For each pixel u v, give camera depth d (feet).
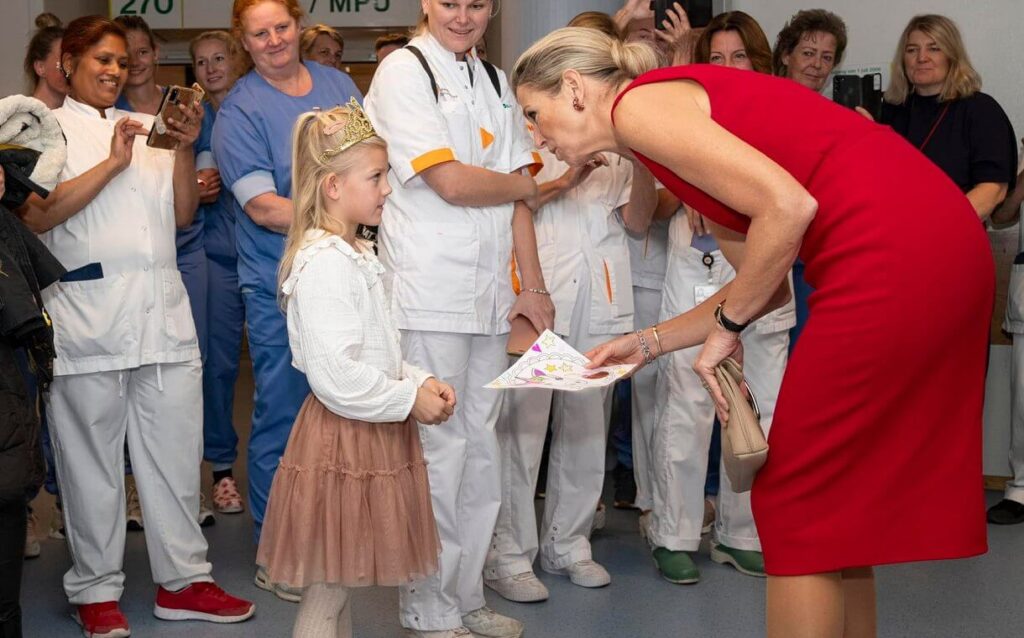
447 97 9.59
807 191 6.20
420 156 9.20
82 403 10.02
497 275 9.74
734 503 12.03
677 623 10.54
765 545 6.71
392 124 9.36
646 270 13.23
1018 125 16.25
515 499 11.18
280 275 8.00
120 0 25.68
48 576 12.07
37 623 10.61
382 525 7.70
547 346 8.16
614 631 10.33
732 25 11.81
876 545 6.40
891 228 6.17
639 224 11.58
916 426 6.39
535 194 10.00
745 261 6.31
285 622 10.59
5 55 21.07
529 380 7.57
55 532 13.53
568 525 11.72
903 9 16.58
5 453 8.05
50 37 11.60
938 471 6.44
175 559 10.52
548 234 11.22
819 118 6.47
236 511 14.61
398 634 10.23
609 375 7.60
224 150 11.55
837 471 6.41
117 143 9.83
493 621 10.03
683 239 11.84
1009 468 15.94
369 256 8.02
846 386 6.27
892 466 6.39
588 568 11.59
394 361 7.97
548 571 11.97
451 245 9.39
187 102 10.25
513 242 10.01
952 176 14.38
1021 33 16.11
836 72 16.56
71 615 10.80
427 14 9.89
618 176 11.48
